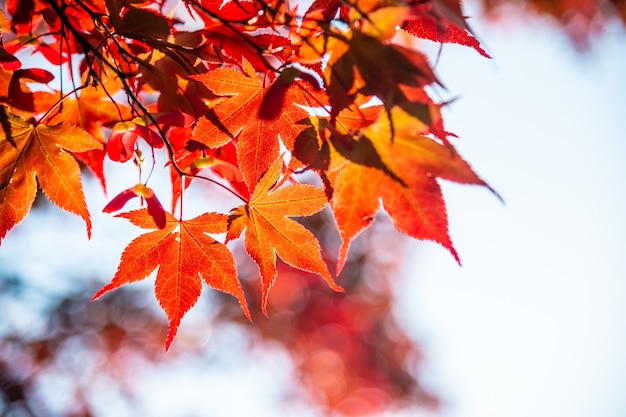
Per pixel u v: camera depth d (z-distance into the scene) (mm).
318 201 883
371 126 831
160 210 878
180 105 897
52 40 921
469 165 823
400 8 815
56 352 2242
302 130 851
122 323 2383
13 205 883
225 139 868
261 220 885
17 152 880
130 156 885
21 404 2139
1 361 2146
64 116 916
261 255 890
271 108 833
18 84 901
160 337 2502
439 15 807
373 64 823
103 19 898
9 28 916
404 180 830
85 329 2307
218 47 879
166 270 894
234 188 909
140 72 894
